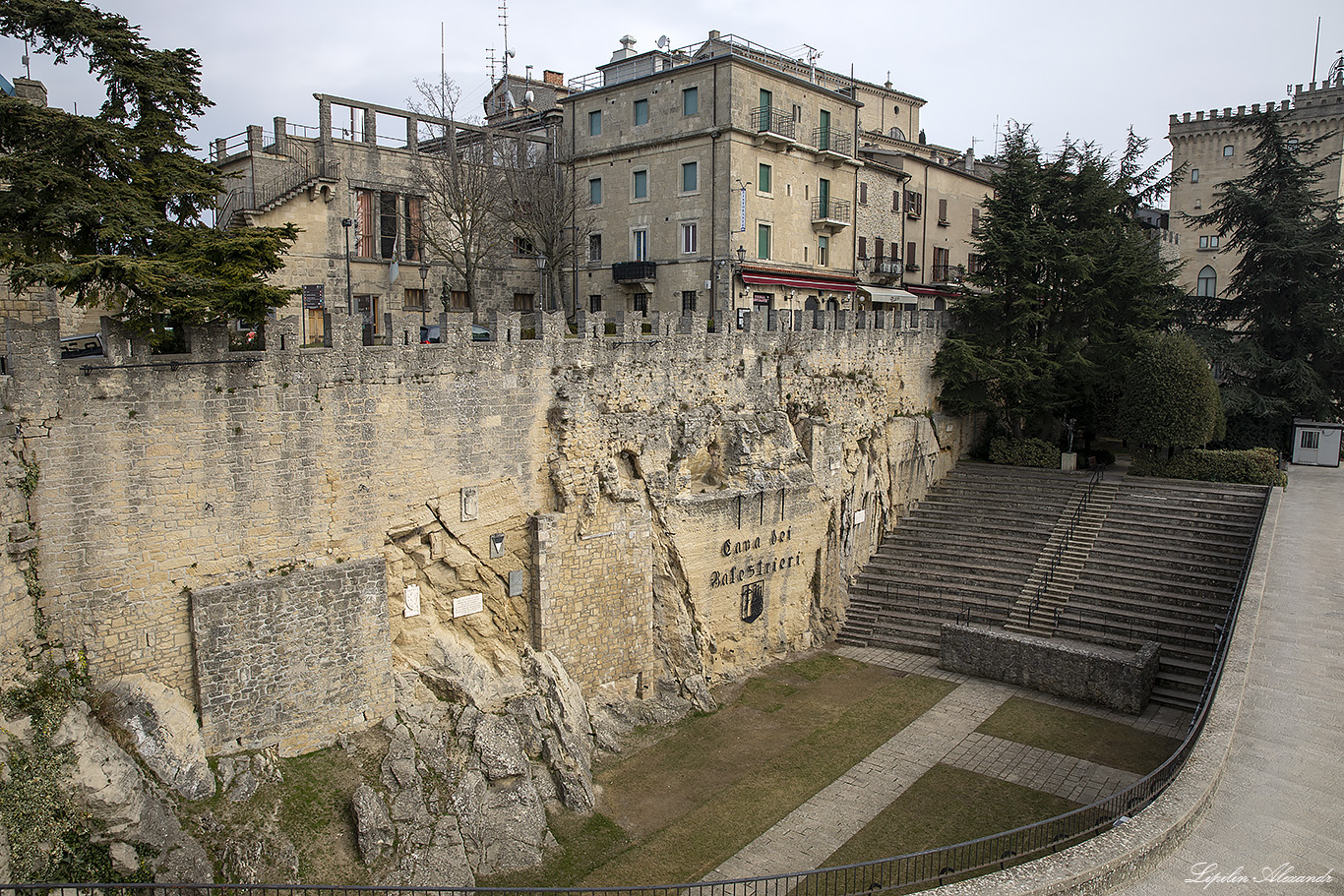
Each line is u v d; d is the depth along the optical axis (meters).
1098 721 31.78
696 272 46.50
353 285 41.34
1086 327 48.62
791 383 41.12
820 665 37.84
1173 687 33.12
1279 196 49.84
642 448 33.81
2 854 17.20
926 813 25.77
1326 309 47.97
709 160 45.53
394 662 26.88
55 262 21.11
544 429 30.92
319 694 24.61
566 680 30.30
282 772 23.16
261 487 23.73
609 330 41.19
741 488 37.19
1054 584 39.09
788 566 39.59
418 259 43.72
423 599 27.86
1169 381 44.00
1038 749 29.64
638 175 48.78
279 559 24.22
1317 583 28.34
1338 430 48.47
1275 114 50.03
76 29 21.69
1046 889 14.41
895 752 29.66
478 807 24.16
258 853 20.86
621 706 32.19
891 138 70.44
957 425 51.84
